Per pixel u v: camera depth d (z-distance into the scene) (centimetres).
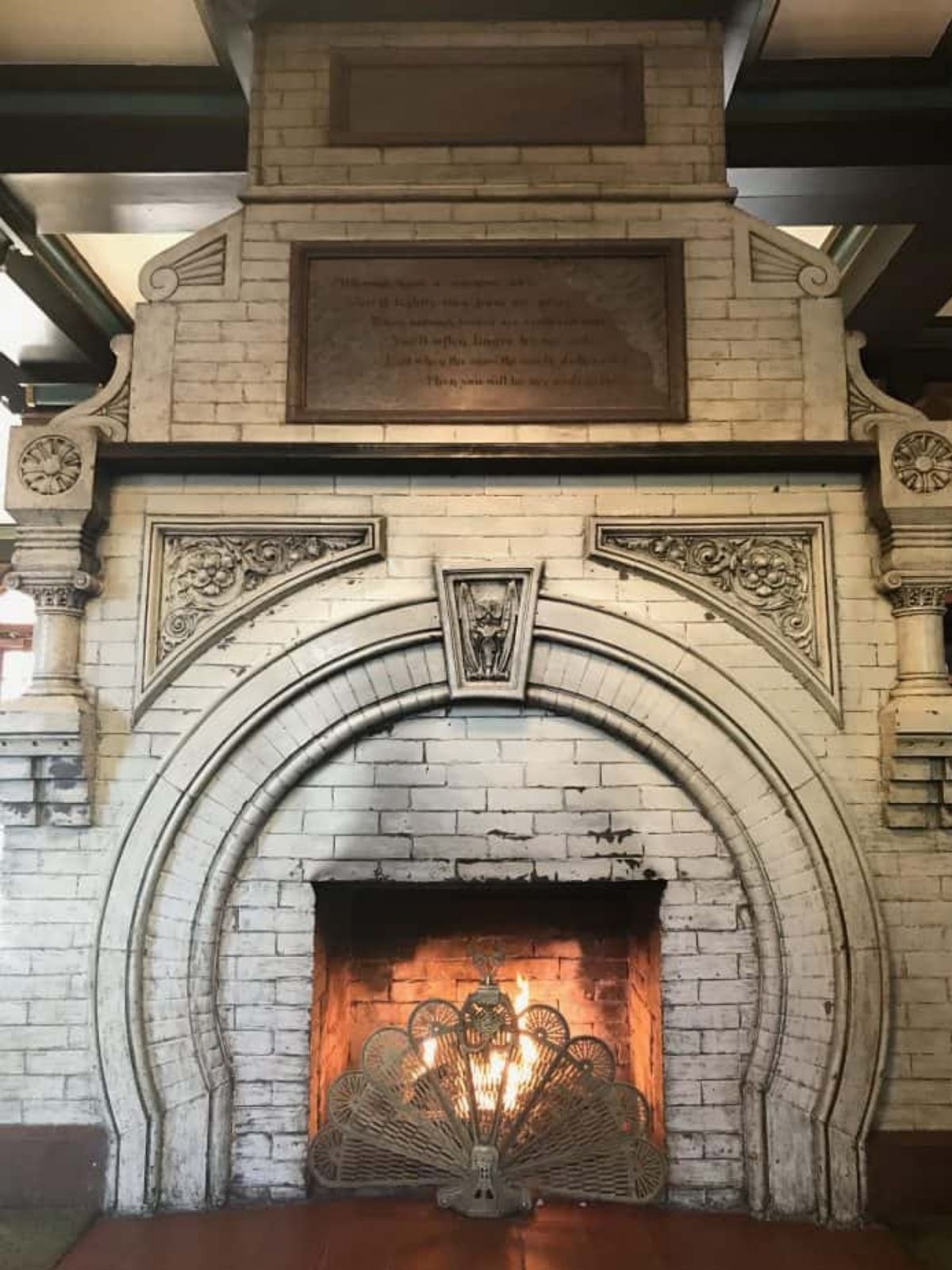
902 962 441
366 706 461
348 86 500
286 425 471
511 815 461
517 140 493
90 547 462
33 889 446
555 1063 431
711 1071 444
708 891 454
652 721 458
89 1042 436
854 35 530
